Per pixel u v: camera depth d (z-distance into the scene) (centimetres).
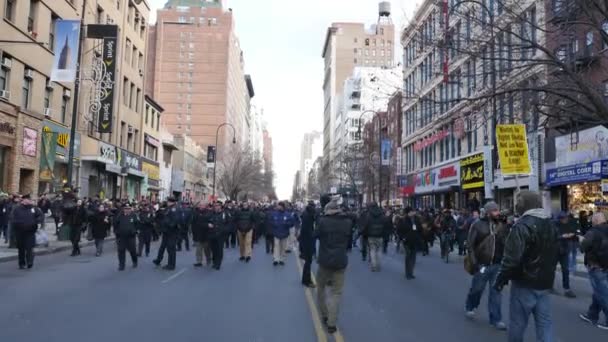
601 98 1377
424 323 851
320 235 796
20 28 2756
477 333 786
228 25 14062
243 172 8094
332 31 15025
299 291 1138
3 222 2050
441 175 4197
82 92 3594
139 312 890
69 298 1016
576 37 1639
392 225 2270
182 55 13888
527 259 539
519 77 1906
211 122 13762
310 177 15138
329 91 15438
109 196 4194
